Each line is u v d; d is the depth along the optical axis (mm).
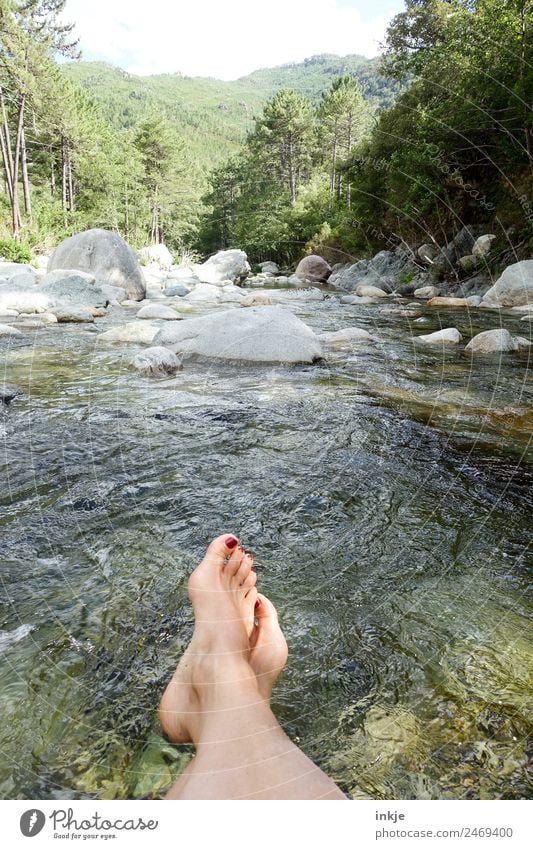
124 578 1379
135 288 8047
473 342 4617
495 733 931
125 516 1696
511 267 7758
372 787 827
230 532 1611
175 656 1112
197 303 7348
